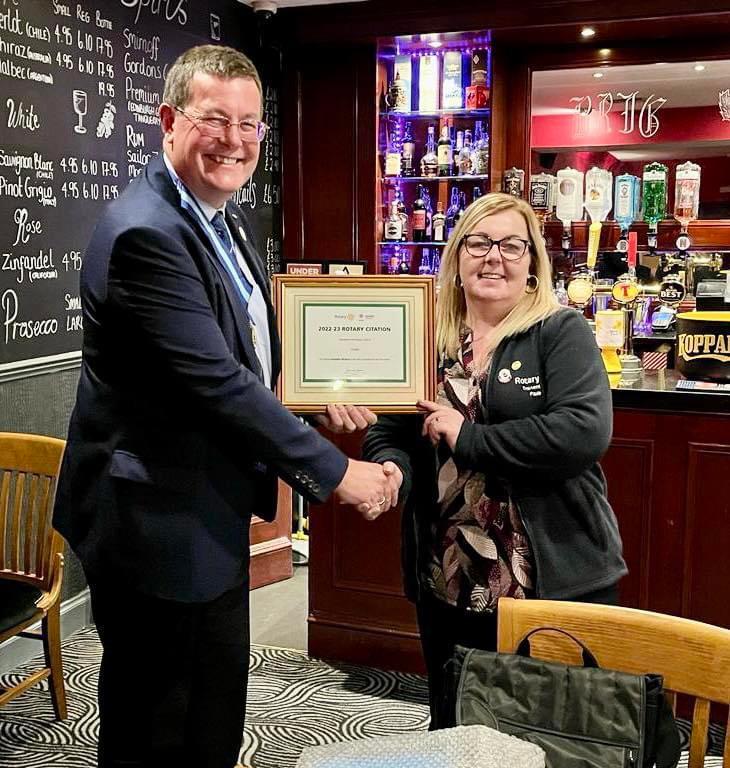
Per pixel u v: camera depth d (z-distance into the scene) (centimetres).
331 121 397
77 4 315
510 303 191
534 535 184
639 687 120
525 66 392
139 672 181
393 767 99
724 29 353
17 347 300
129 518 165
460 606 191
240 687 189
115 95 338
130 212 161
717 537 258
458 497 191
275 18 386
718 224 383
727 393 251
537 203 403
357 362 193
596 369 185
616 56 378
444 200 422
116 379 166
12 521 263
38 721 271
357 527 304
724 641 126
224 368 161
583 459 178
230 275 176
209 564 169
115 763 186
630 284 328
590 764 115
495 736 103
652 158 388
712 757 246
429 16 361
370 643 307
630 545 268
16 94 291
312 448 169
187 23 372
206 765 188
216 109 162
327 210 403
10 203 292
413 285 193
